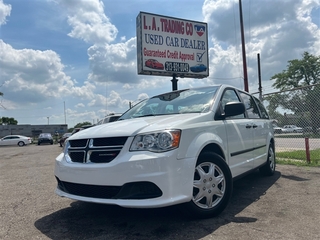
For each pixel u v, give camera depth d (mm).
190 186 3145
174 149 3084
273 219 3355
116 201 3020
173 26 15523
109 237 3023
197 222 3320
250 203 4047
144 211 3812
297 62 41281
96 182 3133
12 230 3377
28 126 58344
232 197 4402
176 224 3285
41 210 4172
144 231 3131
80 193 3398
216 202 3521
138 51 15086
